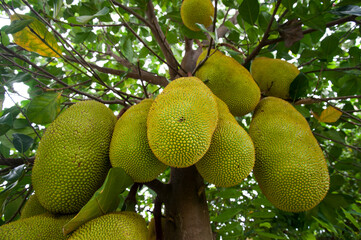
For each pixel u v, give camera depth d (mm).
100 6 1728
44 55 1102
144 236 768
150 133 730
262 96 1392
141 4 1511
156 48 2289
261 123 1031
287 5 1211
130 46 1303
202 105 755
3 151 1325
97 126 917
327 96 2199
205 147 704
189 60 1727
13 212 1293
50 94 1085
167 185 1062
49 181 811
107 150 920
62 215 860
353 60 1503
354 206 1538
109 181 749
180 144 672
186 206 990
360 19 1522
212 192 2100
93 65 1813
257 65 1434
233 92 1163
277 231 1795
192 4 1496
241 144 809
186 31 1657
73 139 852
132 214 815
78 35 1792
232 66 1216
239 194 1340
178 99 748
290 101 1401
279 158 908
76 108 956
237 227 1442
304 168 875
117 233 702
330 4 1131
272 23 1229
